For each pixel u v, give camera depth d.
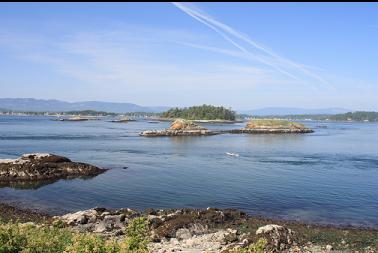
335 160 75.00
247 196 42.25
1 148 82.88
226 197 41.72
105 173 55.69
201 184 48.47
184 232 28.25
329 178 54.16
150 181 50.03
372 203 39.91
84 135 127.25
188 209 34.81
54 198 41.03
